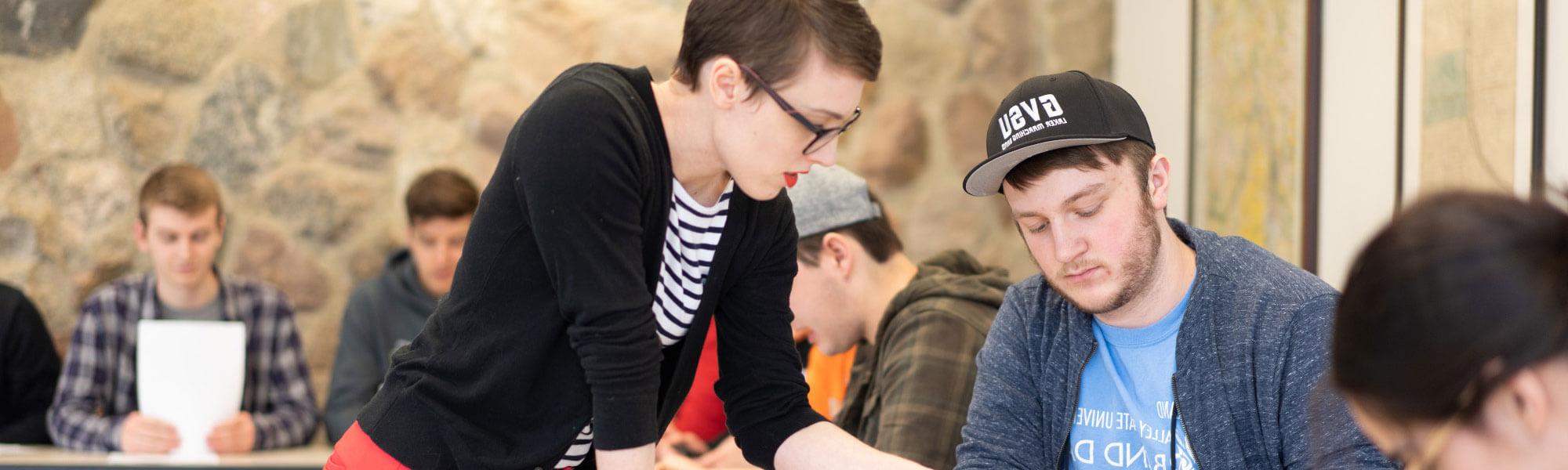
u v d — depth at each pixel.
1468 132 2.17
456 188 3.47
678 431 3.09
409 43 3.85
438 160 3.86
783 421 1.64
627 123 1.33
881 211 2.22
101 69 3.65
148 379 2.77
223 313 3.40
